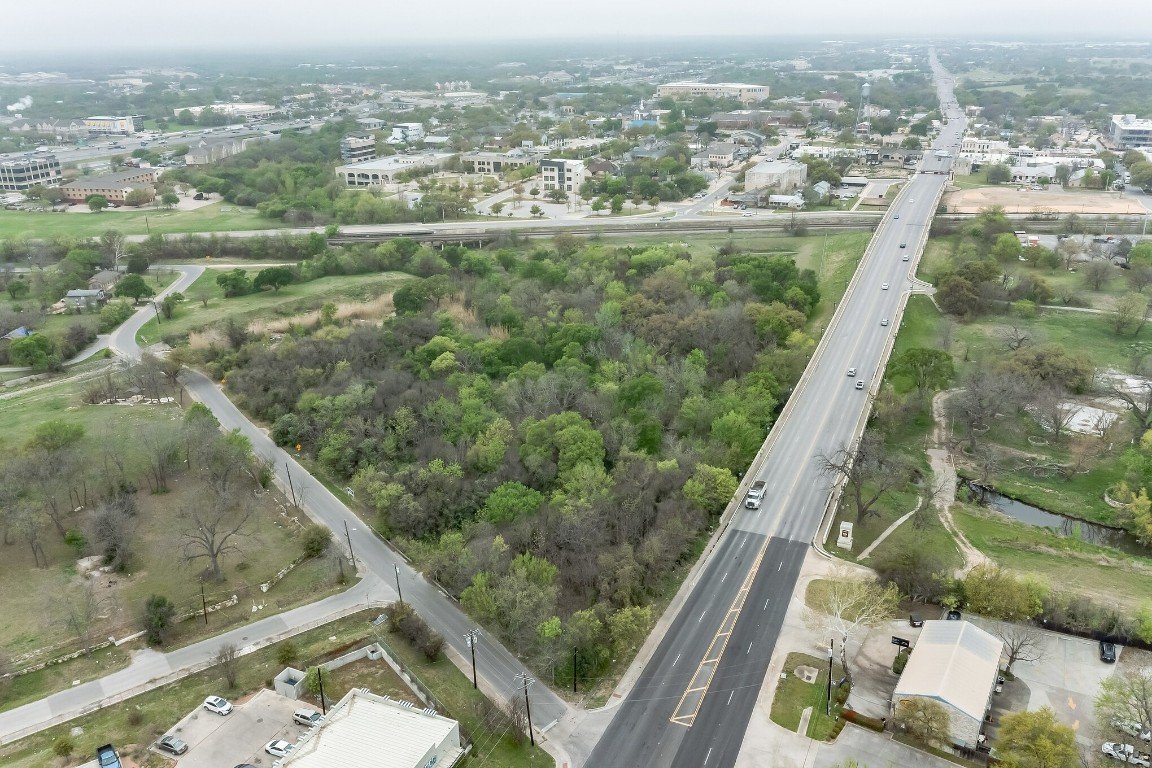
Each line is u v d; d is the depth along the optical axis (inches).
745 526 6505.9
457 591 5767.7
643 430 7155.5
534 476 6835.6
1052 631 5354.3
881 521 6619.1
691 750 4530.0
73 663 5285.4
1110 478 7234.3
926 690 4527.6
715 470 6520.7
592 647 5103.3
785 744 4547.2
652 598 5703.7
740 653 5221.5
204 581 6063.0
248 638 5492.1
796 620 5497.1
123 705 4904.0
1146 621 5098.4
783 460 7317.9
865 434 7214.6
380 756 4252.0
